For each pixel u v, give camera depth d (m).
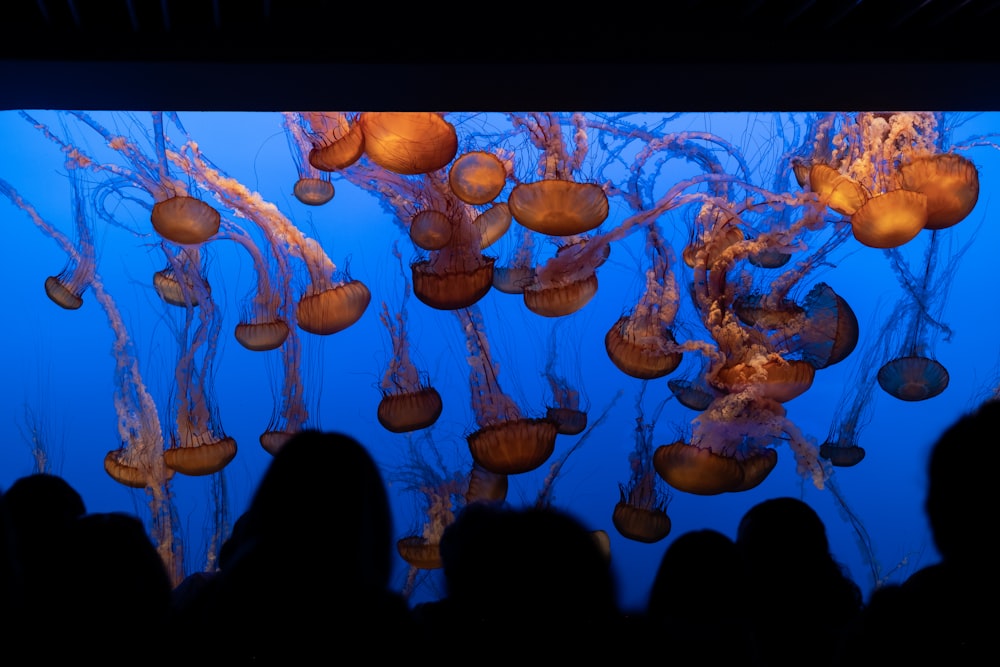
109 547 1.40
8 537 1.28
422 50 2.44
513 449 4.63
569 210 4.44
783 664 1.61
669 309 5.14
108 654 1.35
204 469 5.27
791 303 5.23
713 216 5.26
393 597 1.39
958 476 1.31
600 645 1.26
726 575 1.42
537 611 1.23
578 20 2.46
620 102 2.81
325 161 4.32
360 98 2.72
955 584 1.31
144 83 2.56
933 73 2.58
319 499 1.36
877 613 1.41
